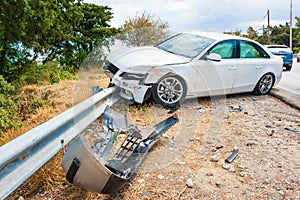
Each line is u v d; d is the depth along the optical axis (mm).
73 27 21656
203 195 2217
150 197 2154
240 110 4762
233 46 5410
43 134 1768
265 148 3170
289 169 2691
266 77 6074
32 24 12430
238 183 2420
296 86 7379
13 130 3076
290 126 3986
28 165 1624
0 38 12305
